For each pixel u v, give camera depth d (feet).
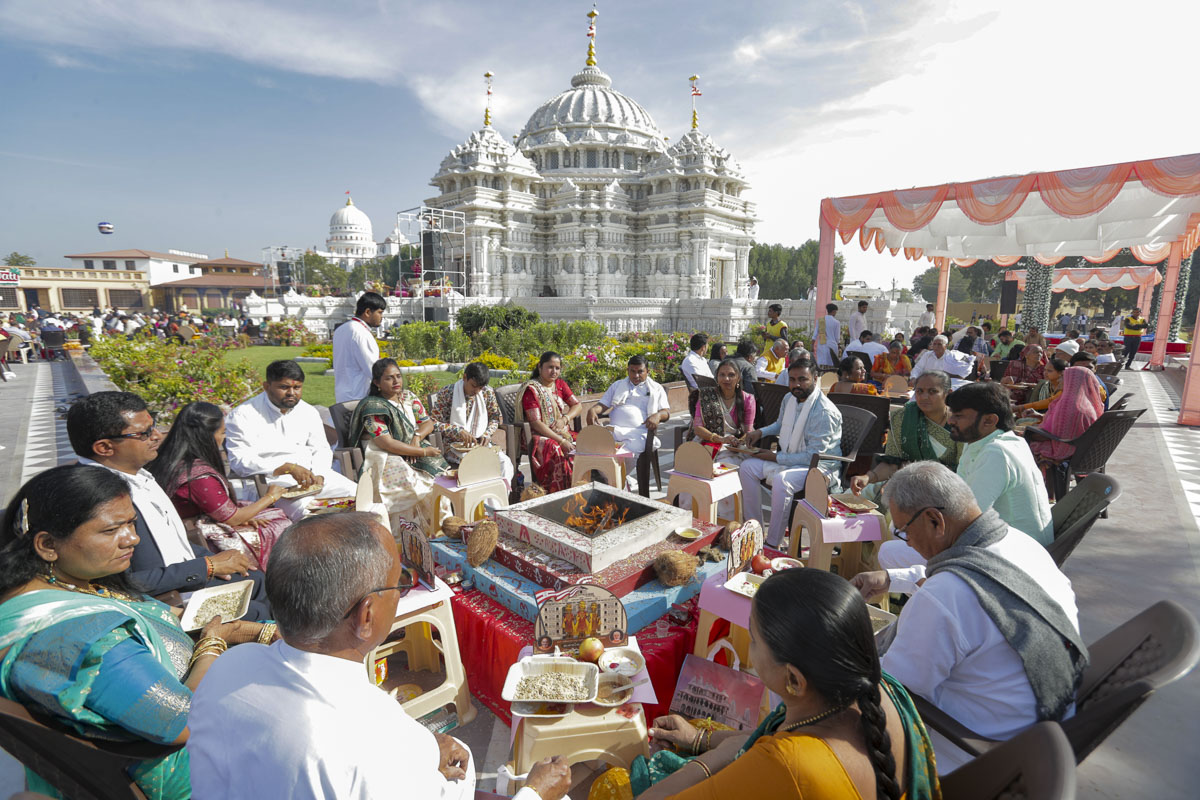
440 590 8.75
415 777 3.95
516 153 118.73
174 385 25.79
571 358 36.47
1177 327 72.90
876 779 3.80
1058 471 17.40
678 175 111.24
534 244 121.08
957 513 6.22
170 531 8.92
